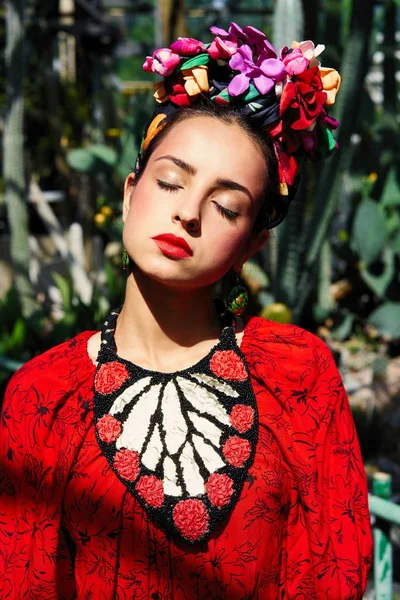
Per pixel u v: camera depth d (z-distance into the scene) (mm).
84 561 1129
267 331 1262
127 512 1090
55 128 7332
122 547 1094
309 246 3424
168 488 1078
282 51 1233
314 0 3172
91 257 6480
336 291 5570
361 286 5586
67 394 1155
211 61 1215
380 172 5586
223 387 1158
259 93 1173
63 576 1166
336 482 1208
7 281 6016
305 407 1193
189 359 1197
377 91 7426
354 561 1176
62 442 1134
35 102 7750
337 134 3264
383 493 1591
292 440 1163
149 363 1188
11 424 1176
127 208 1269
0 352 3773
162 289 1166
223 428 1124
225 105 1186
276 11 3213
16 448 1164
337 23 3738
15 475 1164
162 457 1094
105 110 7242
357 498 1220
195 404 1135
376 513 1558
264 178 1188
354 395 4488
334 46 3762
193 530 1069
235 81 1160
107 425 1114
